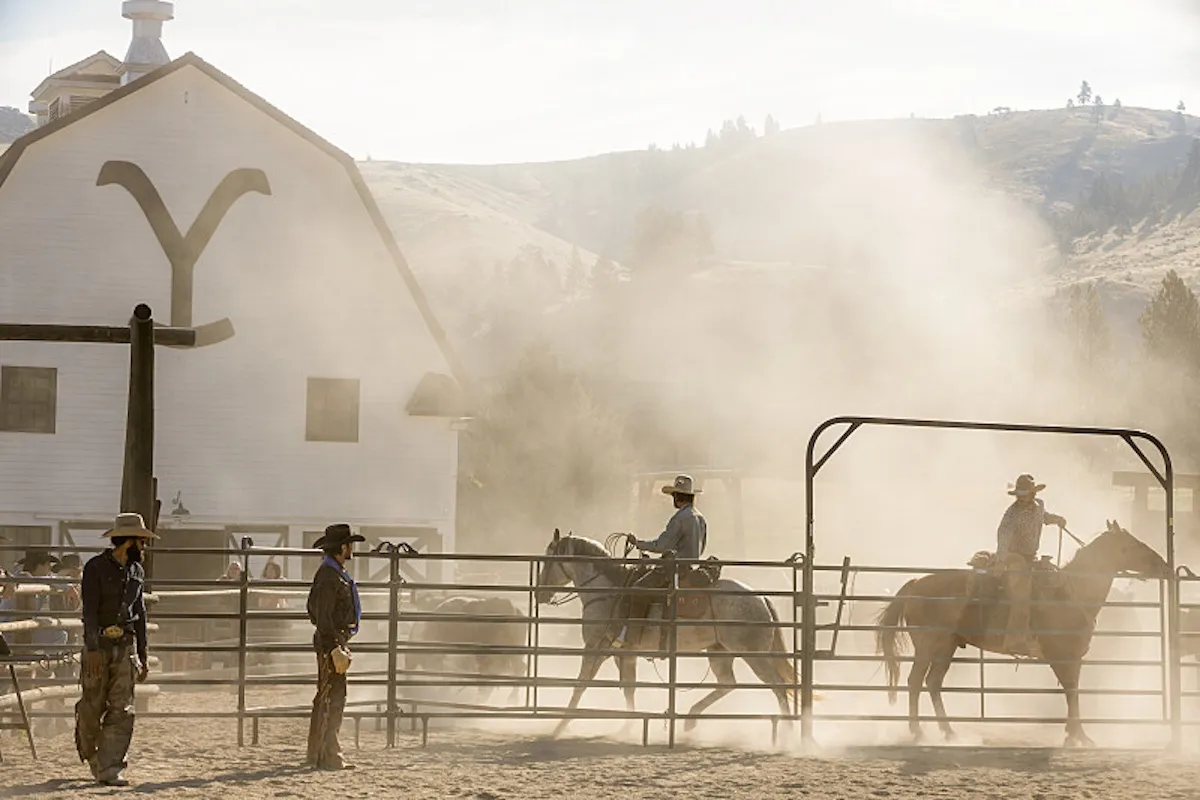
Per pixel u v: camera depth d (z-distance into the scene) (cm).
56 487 3538
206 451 3619
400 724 1853
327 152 3719
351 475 3694
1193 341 14462
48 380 3553
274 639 2502
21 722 1541
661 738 1714
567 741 1641
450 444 3753
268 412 3659
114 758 1275
